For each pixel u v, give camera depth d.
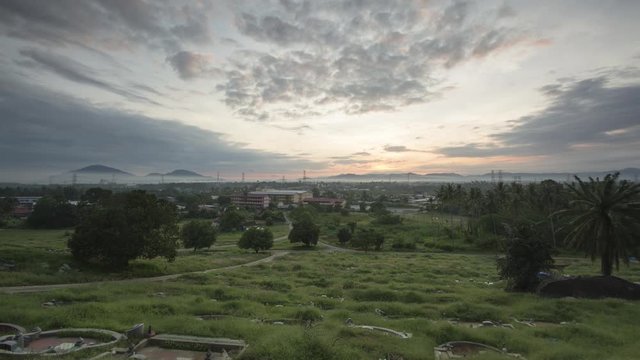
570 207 42.91
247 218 137.75
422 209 163.12
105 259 39.59
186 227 73.56
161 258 54.19
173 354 15.67
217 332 17.83
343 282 37.12
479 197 102.44
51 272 35.44
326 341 16.05
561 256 69.88
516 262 32.91
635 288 29.48
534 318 23.88
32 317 19.02
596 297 29.30
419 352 16.14
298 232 84.50
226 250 76.06
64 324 18.50
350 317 22.22
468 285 37.66
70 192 181.75
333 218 130.00
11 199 127.94
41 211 99.31
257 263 57.44
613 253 36.31
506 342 18.31
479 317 23.55
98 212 40.91
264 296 28.50
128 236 39.47
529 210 86.88
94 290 28.25
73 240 39.69
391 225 112.06
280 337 16.33
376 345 16.75
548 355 16.41
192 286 31.91
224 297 28.38
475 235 88.81
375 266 52.34
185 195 199.38
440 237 92.56
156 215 42.69
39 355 14.58
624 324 22.00
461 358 16.39
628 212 35.84
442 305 26.86
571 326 20.66
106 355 14.64
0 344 15.43
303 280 38.62
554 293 29.88
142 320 19.84
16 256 37.62
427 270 49.44
